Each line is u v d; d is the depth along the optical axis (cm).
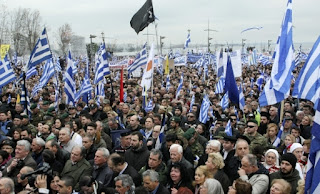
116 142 1034
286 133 1055
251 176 671
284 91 1006
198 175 655
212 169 704
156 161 746
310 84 803
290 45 1018
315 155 547
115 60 3703
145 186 663
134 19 1569
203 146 968
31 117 1499
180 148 749
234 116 1177
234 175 748
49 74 1991
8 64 1691
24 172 708
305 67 827
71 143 948
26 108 1438
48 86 2488
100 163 773
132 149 861
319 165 541
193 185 678
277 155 747
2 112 1278
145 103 1573
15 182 740
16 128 1074
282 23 1034
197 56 4441
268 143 965
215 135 1059
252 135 938
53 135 1000
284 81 1010
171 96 1861
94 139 950
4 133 1220
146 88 1570
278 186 578
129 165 773
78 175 782
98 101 1673
